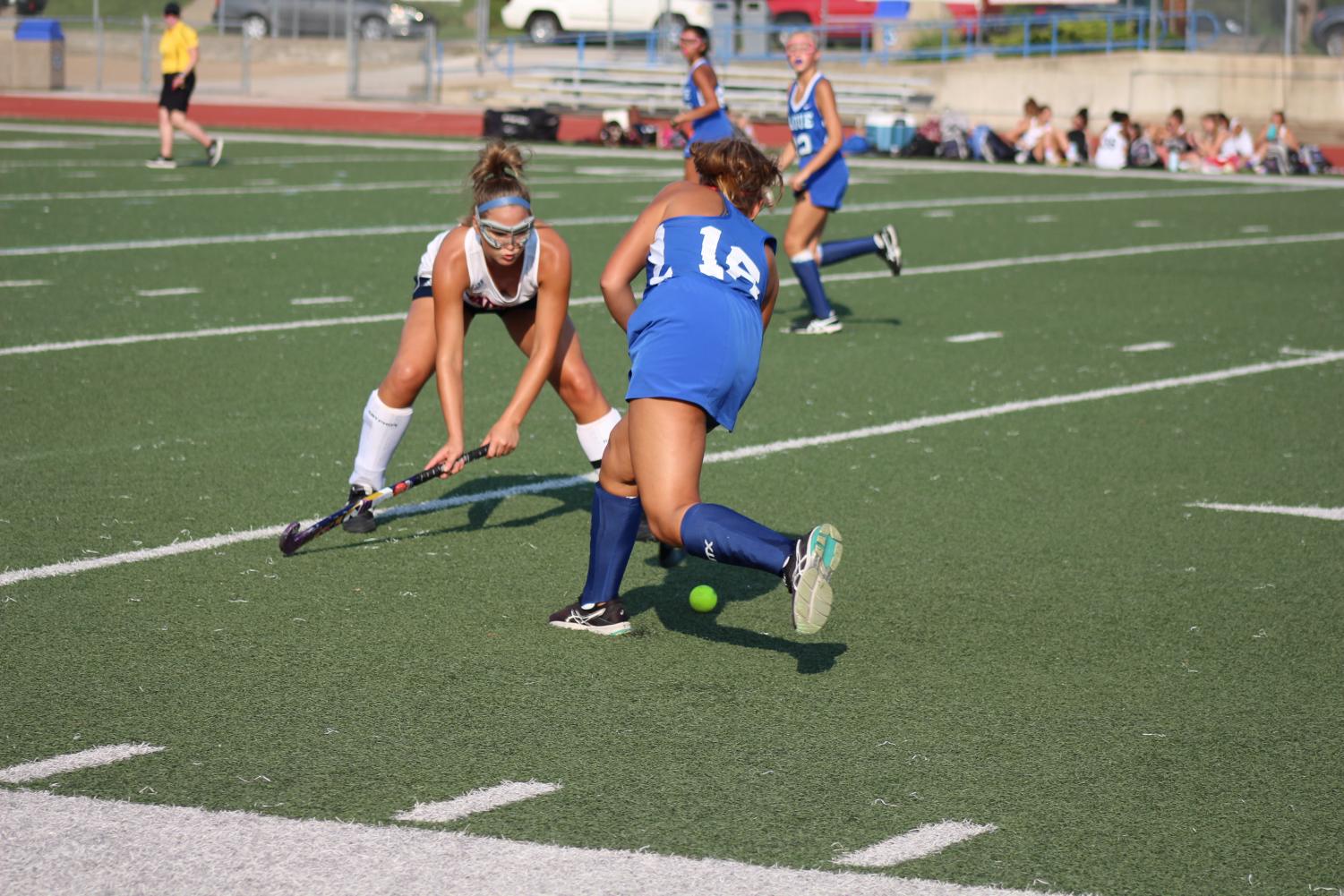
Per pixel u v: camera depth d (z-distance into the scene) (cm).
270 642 2045
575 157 11212
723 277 1919
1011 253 6631
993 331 4725
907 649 2072
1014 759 1717
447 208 7562
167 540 2481
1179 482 2994
